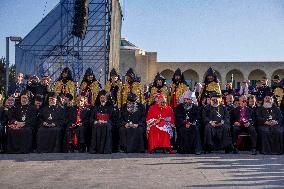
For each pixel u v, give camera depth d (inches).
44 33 944.9
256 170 283.6
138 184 229.3
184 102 428.1
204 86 478.9
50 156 373.4
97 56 942.4
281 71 1697.8
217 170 283.4
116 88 503.8
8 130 404.2
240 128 423.2
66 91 502.0
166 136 405.1
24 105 423.5
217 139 407.5
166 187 220.7
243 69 1672.0
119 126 426.6
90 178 249.1
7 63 666.8
